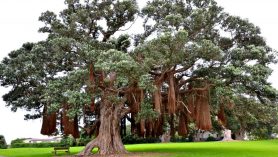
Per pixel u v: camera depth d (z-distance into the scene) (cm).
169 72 3169
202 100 3275
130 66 2670
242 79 3134
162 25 3098
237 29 3591
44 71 3506
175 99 3284
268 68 3175
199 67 3409
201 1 3541
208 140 7344
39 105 3803
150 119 3203
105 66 2652
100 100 3550
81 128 3753
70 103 2916
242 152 3262
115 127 3462
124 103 3550
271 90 3127
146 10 3544
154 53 2830
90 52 3066
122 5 3566
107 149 3372
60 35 3494
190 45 3017
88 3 3606
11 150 4762
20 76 3438
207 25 3522
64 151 4091
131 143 6450
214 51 3000
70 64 3562
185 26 3353
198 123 3247
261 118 3741
